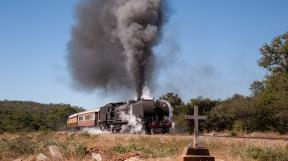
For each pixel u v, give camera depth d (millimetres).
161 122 33188
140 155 17250
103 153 19078
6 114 79688
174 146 20969
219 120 45875
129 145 21266
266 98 41250
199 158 13031
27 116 75125
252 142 19141
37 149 20578
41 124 75812
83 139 30406
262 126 40125
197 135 13422
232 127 44219
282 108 38531
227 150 17141
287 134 34375
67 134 39688
